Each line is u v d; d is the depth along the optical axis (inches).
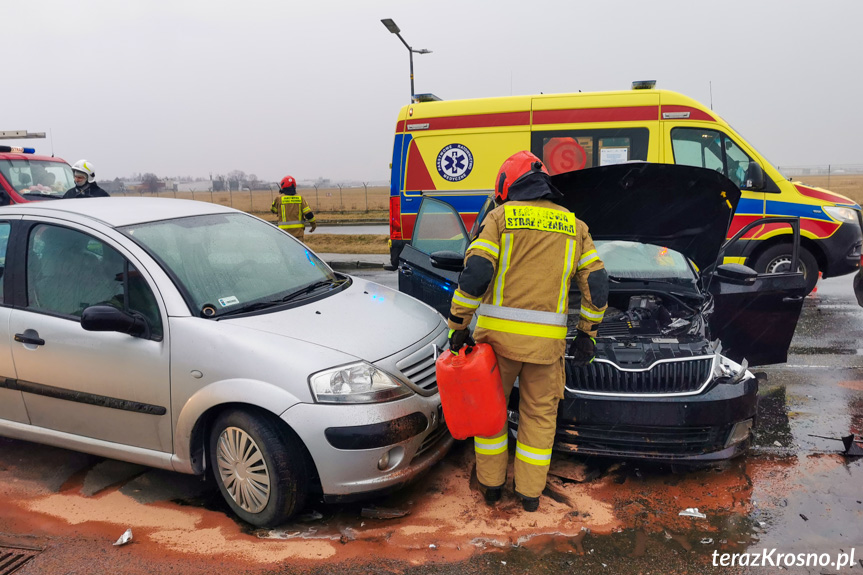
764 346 186.1
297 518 130.2
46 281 144.9
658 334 159.9
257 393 120.3
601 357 145.6
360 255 591.5
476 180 333.1
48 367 140.7
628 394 136.5
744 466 148.6
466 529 124.6
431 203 221.9
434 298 208.1
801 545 117.6
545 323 122.7
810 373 212.5
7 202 380.8
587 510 131.0
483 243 120.3
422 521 127.6
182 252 144.9
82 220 145.8
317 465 119.5
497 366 125.3
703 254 177.3
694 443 137.1
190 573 112.3
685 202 159.8
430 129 338.0
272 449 121.5
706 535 121.3
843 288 369.1
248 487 125.7
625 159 314.8
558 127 319.0
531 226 122.2
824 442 160.4
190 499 138.9
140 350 131.5
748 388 139.2
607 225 175.2
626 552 116.4
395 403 125.1
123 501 138.4
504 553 116.6
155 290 133.0
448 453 156.9
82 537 124.2
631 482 142.6
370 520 128.8
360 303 153.6
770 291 180.7
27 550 120.0
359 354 128.2
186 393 127.6
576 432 140.0
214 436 129.9
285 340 127.1
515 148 325.4
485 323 126.3
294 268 163.8
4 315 145.9
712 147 309.0
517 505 133.1
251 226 170.4
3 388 147.8
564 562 113.7
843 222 304.8
